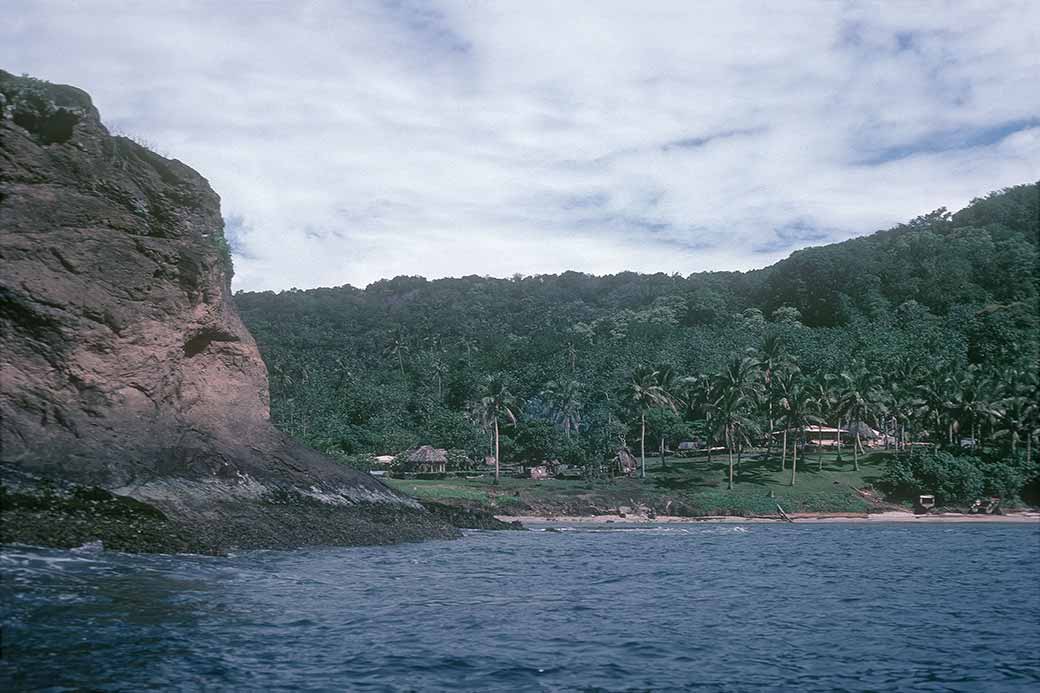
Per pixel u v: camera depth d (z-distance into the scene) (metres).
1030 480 92.69
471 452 112.31
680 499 86.56
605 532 56.25
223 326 33.44
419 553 29.08
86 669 9.19
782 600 18.53
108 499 22.58
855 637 13.62
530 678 10.14
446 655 11.23
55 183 26.61
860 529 65.62
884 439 118.00
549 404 133.62
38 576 14.80
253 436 34.16
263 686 9.16
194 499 26.88
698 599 18.41
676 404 121.88
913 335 153.62
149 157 29.91
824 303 194.38
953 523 79.25
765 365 113.62
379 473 105.88
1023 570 27.50
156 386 28.83
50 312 25.31
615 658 11.49
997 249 199.88
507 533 47.78
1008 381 109.62
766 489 91.69
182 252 29.97
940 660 11.83
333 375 159.12
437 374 157.50
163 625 11.84
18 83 26.48
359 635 12.35
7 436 23.62
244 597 15.19
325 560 23.88
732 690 9.87
